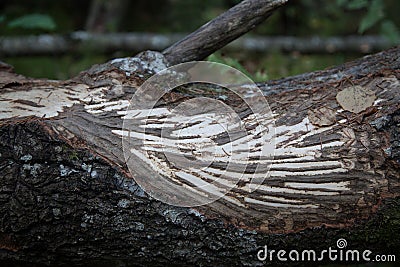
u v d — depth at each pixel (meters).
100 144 1.95
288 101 2.10
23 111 2.01
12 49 4.26
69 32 4.61
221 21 2.25
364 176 1.92
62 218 1.98
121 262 2.12
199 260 2.01
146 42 4.44
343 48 4.36
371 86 2.09
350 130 1.97
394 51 2.26
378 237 1.97
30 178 1.95
